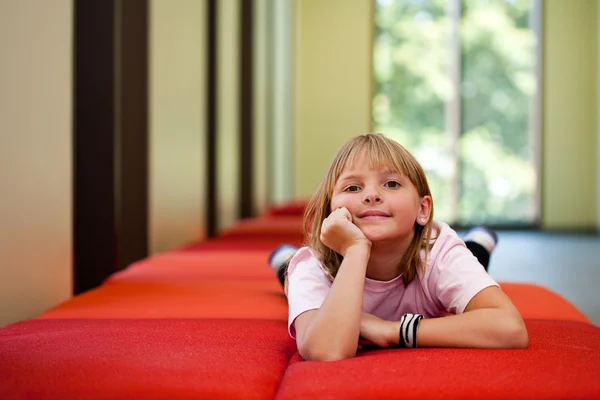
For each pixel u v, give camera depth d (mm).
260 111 7523
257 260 2924
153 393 1052
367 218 1317
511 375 1086
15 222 1980
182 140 4289
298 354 1343
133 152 3432
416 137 9875
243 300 1976
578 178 9406
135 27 3408
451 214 9758
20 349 1315
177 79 4117
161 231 3768
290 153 9859
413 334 1292
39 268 2168
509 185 9688
